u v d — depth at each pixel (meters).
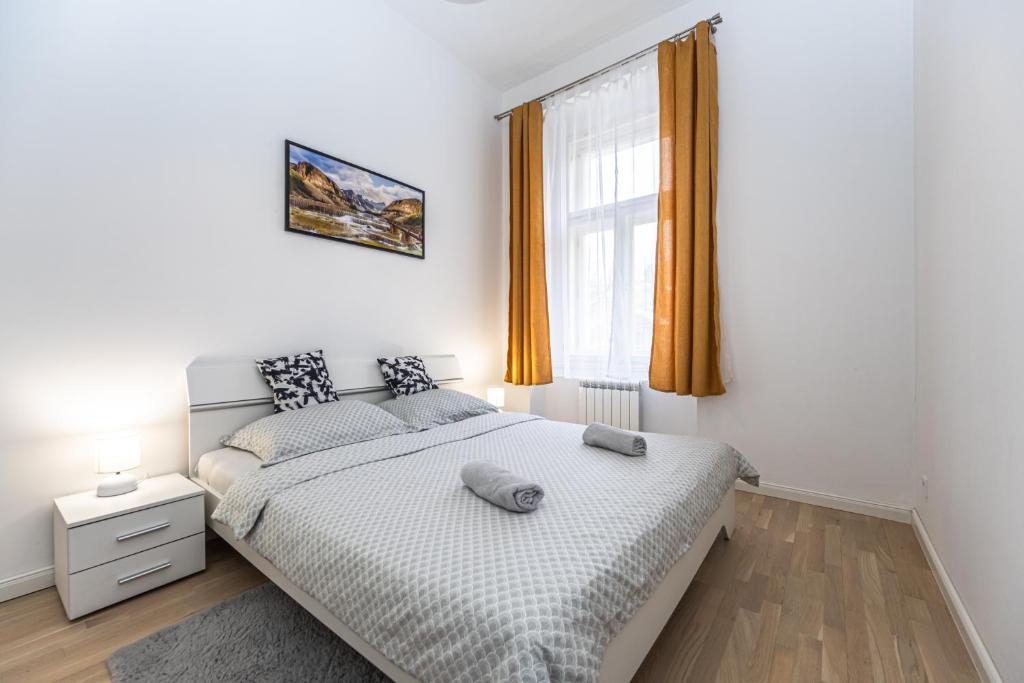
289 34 2.53
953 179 1.61
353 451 1.90
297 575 1.27
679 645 1.38
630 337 3.20
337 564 1.15
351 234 2.82
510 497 1.26
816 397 2.57
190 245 2.14
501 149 4.07
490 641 0.81
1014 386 1.11
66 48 1.79
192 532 1.81
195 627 1.46
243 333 2.33
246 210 2.34
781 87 2.68
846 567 1.86
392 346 3.11
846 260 2.48
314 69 2.64
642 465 1.72
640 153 3.15
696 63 2.83
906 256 2.32
